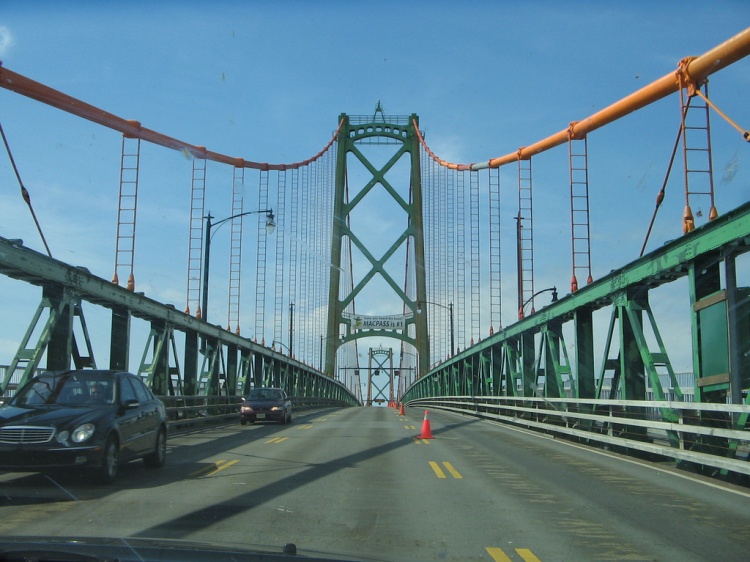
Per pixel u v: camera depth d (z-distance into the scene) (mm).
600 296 17609
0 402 13375
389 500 9406
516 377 28219
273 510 8531
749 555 6602
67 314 16312
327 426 26094
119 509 8461
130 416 11234
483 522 8008
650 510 8844
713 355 12500
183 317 24250
